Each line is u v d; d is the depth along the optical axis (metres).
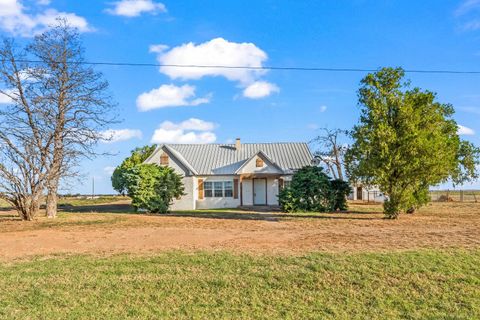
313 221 21.52
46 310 8.00
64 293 8.84
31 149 24.34
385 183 22.92
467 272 9.84
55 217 25.69
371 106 23.72
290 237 14.93
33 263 11.18
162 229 17.98
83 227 19.41
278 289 9.01
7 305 8.23
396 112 23.33
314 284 9.22
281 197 29.75
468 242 13.21
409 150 22.27
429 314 7.84
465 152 30.14
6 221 23.72
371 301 8.44
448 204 39.84
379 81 25.12
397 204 22.95
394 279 9.44
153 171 30.19
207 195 37.03
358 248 12.27
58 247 13.64
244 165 36.72
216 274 9.84
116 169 48.62
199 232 16.73
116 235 16.19
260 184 37.75
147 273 10.02
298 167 37.81
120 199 61.72
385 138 22.47
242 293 8.81
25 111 24.81
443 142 23.42
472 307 8.12
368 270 9.91
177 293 8.84
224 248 12.71
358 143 24.33
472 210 30.52
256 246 13.01
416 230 16.80
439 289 8.95
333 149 44.28
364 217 24.36
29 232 17.81
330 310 8.04
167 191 30.20
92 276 9.86
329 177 30.64
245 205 37.28
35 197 24.64
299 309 8.09
